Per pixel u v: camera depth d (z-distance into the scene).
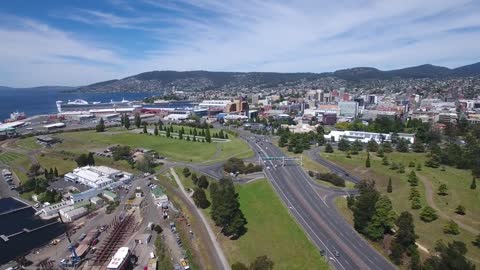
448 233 137.38
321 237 139.38
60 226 172.50
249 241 143.00
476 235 134.38
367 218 138.88
